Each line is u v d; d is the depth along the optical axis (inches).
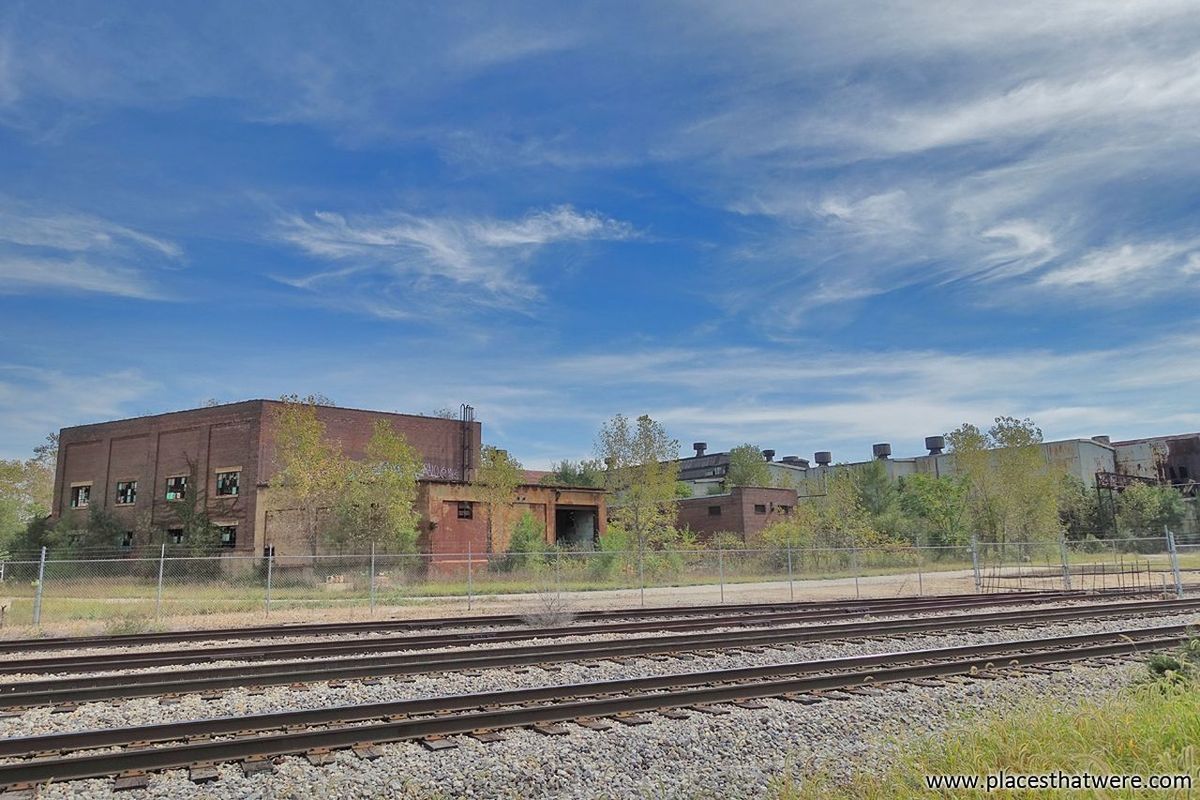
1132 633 633.0
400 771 286.2
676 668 512.1
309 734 310.0
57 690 415.8
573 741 321.7
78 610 1022.4
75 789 269.0
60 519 2197.3
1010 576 1675.7
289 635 737.0
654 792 277.4
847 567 1897.1
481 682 457.1
